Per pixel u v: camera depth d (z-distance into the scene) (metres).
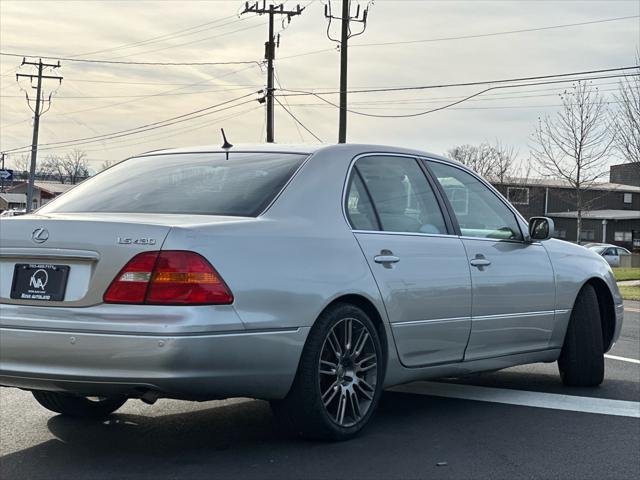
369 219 5.10
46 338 4.07
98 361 4.00
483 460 4.55
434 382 6.85
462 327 5.52
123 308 4.03
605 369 7.59
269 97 37.47
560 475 4.32
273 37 37.38
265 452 4.61
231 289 4.14
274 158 5.13
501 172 59.66
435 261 5.34
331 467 4.35
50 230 4.26
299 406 4.52
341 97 30.48
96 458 4.50
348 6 30.44
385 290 4.95
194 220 4.37
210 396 4.16
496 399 6.15
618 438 5.07
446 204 5.71
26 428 5.17
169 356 3.93
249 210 4.61
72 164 104.12
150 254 4.06
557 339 6.45
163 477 4.16
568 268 6.50
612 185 61.91
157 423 5.30
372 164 5.36
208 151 5.47
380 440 4.90
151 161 5.50
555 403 6.03
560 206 61.09
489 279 5.73
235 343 4.12
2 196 79.44
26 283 4.26
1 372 4.18
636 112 26.30
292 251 4.48
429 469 4.36
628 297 18.98
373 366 4.90
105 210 4.84
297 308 4.40
